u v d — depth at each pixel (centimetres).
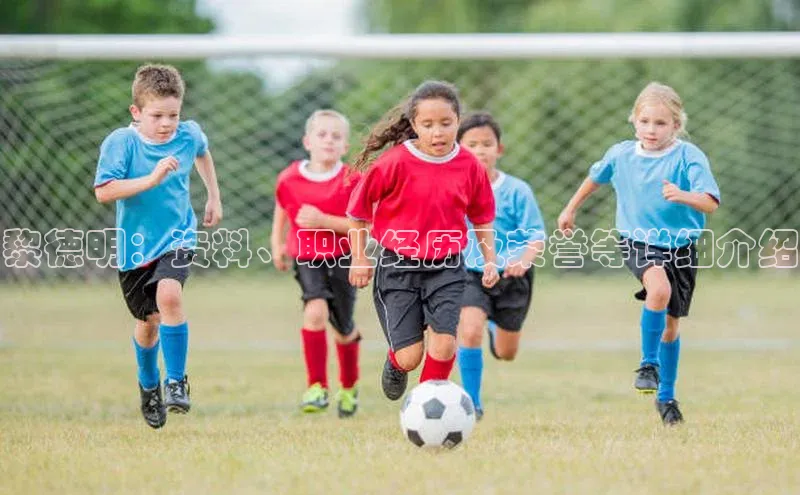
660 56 3803
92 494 1538
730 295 6562
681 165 2227
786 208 6100
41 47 3809
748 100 6322
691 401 2595
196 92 6094
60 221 4431
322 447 1917
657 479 1588
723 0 8569
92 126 4406
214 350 3956
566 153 6397
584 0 8662
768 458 1747
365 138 2138
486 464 1705
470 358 2402
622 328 4781
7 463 1772
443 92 2006
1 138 4216
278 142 5353
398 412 2577
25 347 3969
